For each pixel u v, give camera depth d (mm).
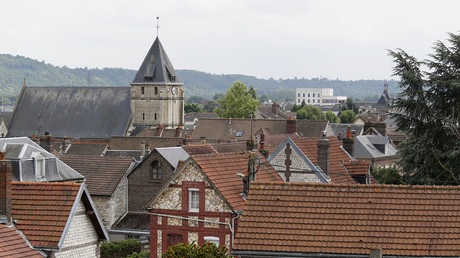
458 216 48156
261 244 48406
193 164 66000
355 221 48844
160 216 67062
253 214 49875
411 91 96875
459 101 97500
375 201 49656
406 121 97688
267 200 50531
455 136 96438
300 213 49719
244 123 195875
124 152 142750
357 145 160625
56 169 86562
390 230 48062
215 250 53750
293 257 47844
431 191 49656
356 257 47062
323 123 185375
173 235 67000
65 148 145625
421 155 95812
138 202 102500
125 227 100312
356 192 50312
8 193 52281
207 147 99125
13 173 81062
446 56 99250
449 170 91062
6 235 51344
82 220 55562
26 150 84500
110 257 87562
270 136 146250
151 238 67500
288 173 73312
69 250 53875
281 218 49531
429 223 48062
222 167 67750
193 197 66375
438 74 100125
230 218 64625
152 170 101875
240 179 67812
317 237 48312
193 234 66000
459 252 46500
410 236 47531
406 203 49250
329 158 75938
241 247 48406
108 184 101312
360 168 80938
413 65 97812
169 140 163875
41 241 51875
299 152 73500
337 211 49531
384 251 46938
